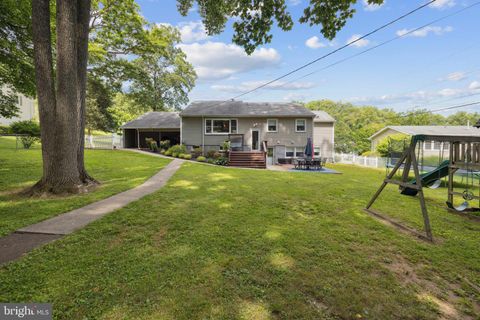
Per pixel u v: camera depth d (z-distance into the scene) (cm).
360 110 6034
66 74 616
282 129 1956
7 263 275
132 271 265
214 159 1596
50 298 218
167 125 2117
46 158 623
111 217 439
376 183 955
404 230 423
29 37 962
